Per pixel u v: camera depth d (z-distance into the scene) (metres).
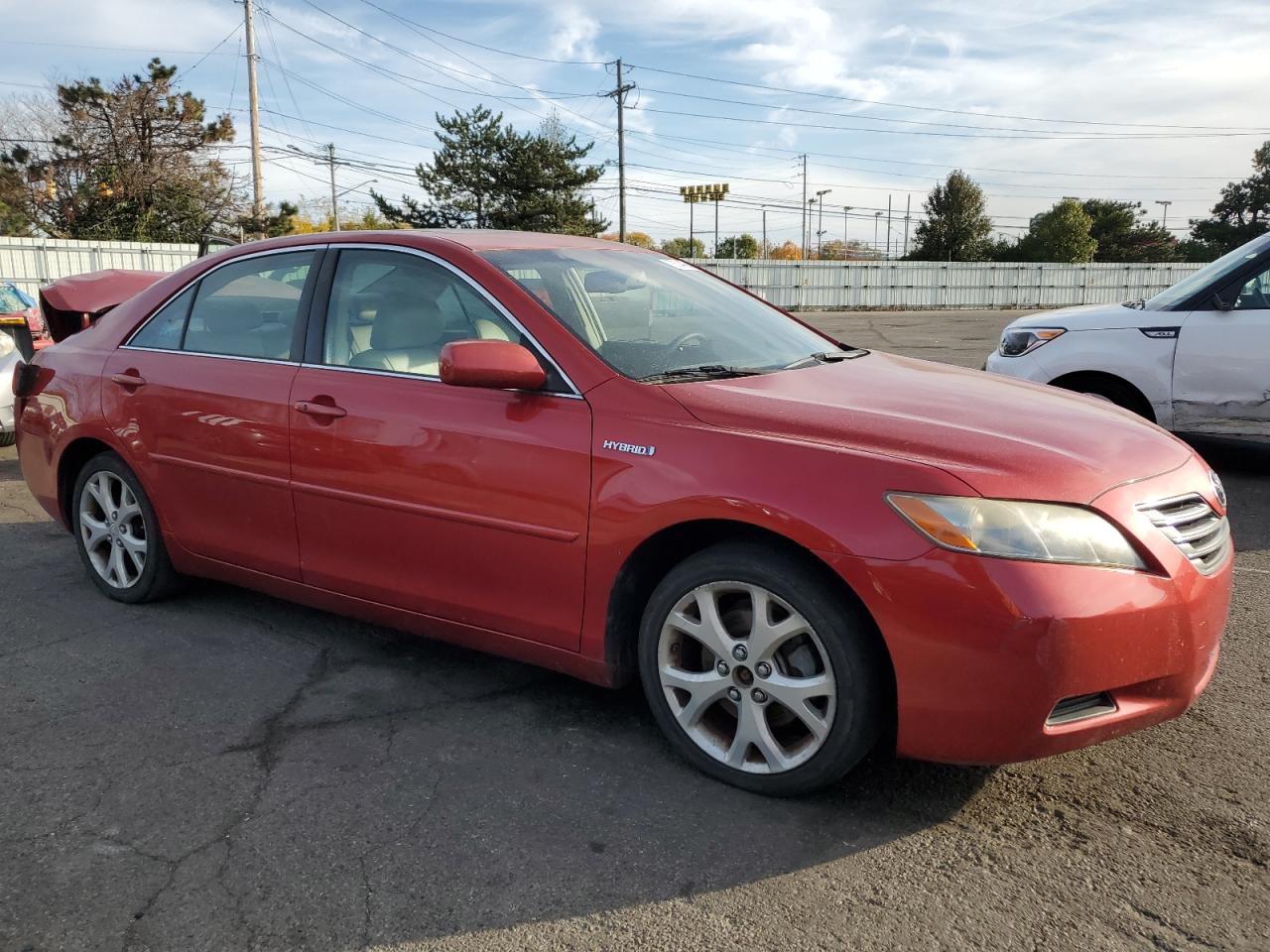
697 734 2.85
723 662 2.74
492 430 3.04
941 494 2.40
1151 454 2.76
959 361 15.79
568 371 2.99
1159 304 6.63
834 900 2.30
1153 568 2.46
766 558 2.61
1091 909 2.26
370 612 3.49
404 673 3.59
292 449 3.51
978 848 2.50
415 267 3.42
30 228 36.03
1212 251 77.00
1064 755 2.97
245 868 2.43
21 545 5.23
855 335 23.59
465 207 45.06
